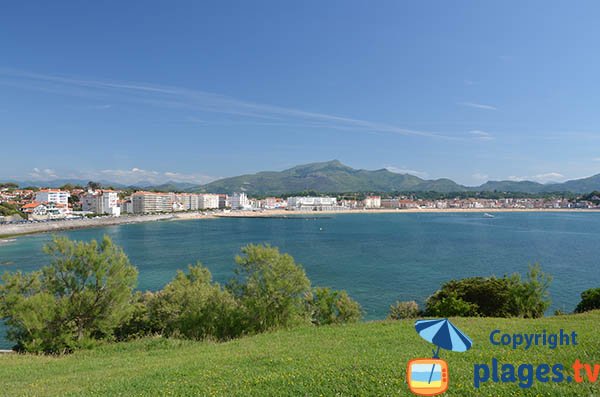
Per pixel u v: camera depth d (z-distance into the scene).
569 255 107.44
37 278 31.38
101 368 21.23
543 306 37.81
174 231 195.50
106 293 31.45
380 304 60.03
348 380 13.41
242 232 192.38
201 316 33.50
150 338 31.62
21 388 17.25
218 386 14.03
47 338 29.41
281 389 13.07
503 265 93.00
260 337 27.41
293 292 33.81
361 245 135.62
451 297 38.28
